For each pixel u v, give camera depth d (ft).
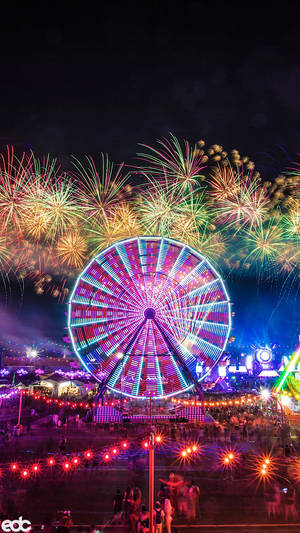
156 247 123.54
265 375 198.39
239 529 62.08
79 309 119.85
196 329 121.29
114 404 132.67
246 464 92.32
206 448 106.22
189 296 122.62
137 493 64.64
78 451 102.06
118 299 121.60
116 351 120.57
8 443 111.45
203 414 122.21
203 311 121.90
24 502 71.46
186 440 114.52
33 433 124.47
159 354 121.39
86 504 70.59
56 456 96.53
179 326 121.39
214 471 87.97
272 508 69.10
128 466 91.09
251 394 164.25
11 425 136.87
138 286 121.90
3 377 209.36
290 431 121.39
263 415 143.64
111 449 103.19
